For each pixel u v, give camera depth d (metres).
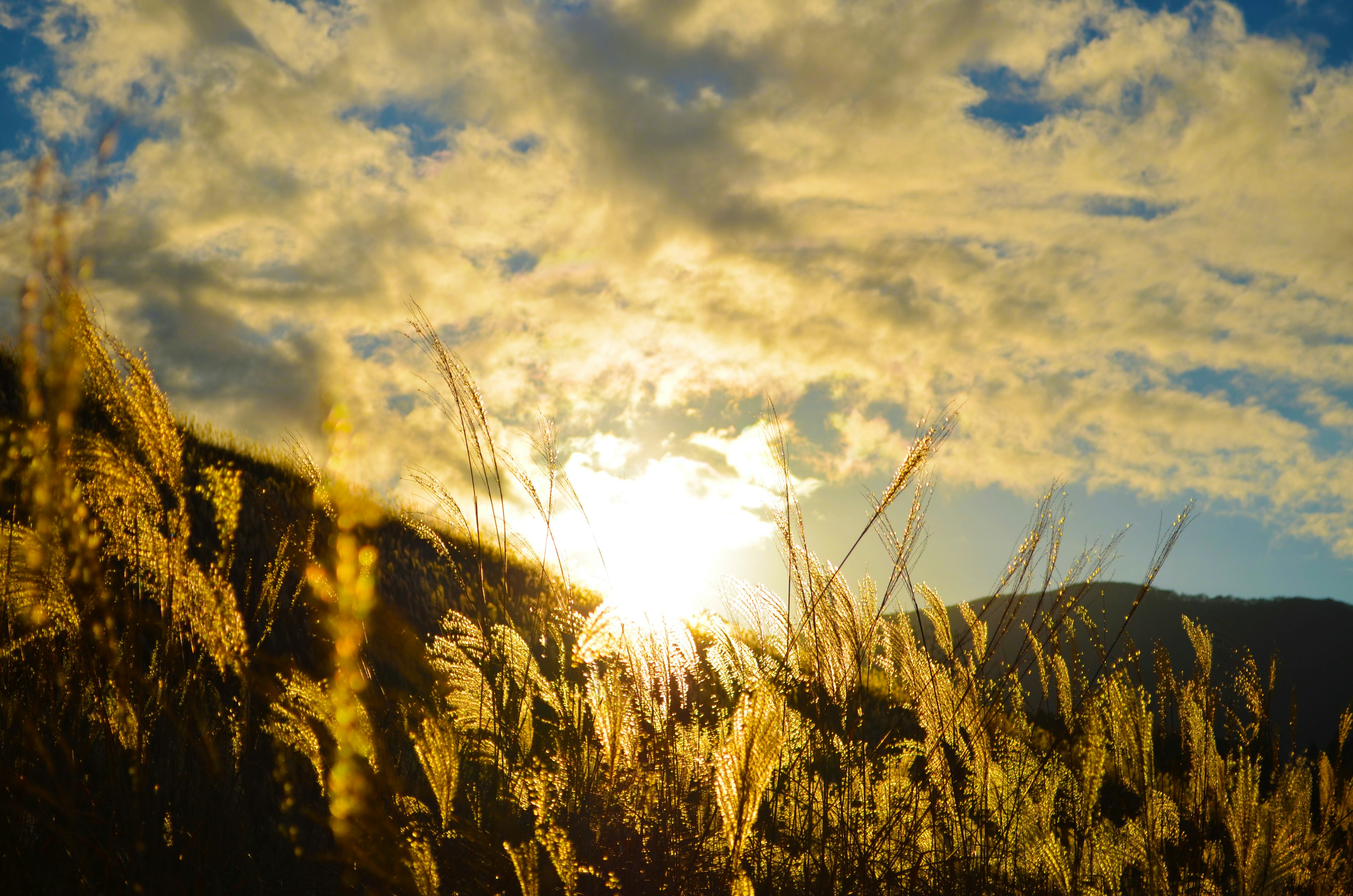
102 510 2.01
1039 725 3.81
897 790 3.61
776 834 3.31
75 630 2.02
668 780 3.22
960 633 3.65
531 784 3.03
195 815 2.55
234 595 2.26
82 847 2.28
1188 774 4.25
